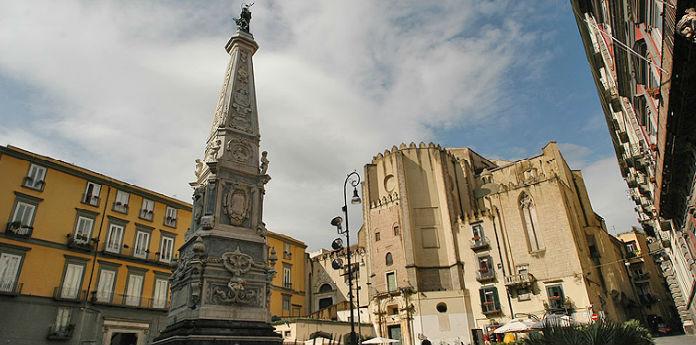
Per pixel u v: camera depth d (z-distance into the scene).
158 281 40.31
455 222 47.25
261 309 15.45
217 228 16.25
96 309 35.00
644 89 15.75
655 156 16.02
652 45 12.92
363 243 57.59
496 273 41.72
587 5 23.59
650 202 27.69
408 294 43.91
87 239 36.75
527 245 40.56
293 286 54.81
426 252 46.94
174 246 43.00
